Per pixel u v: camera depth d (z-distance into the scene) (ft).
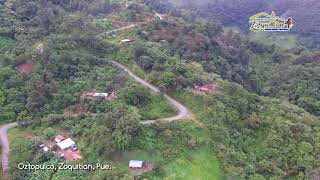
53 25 402.52
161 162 241.55
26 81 312.91
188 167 243.81
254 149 271.28
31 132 275.59
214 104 294.46
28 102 293.02
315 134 282.97
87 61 348.38
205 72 358.43
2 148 260.01
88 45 378.32
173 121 276.41
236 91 323.78
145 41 412.36
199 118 286.66
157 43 401.49
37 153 246.06
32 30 385.70
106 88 313.32
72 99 302.25
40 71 323.57
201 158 252.62
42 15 411.34
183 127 271.90
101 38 410.31
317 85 415.85
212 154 256.93
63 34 387.75
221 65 415.03
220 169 247.70
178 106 304.71
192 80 326.03
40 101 294.87
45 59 335.47
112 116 259.39
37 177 228.43
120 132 244.01
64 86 318.04
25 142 258.57
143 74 345.92
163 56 358.64
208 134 271.08
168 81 318.45
